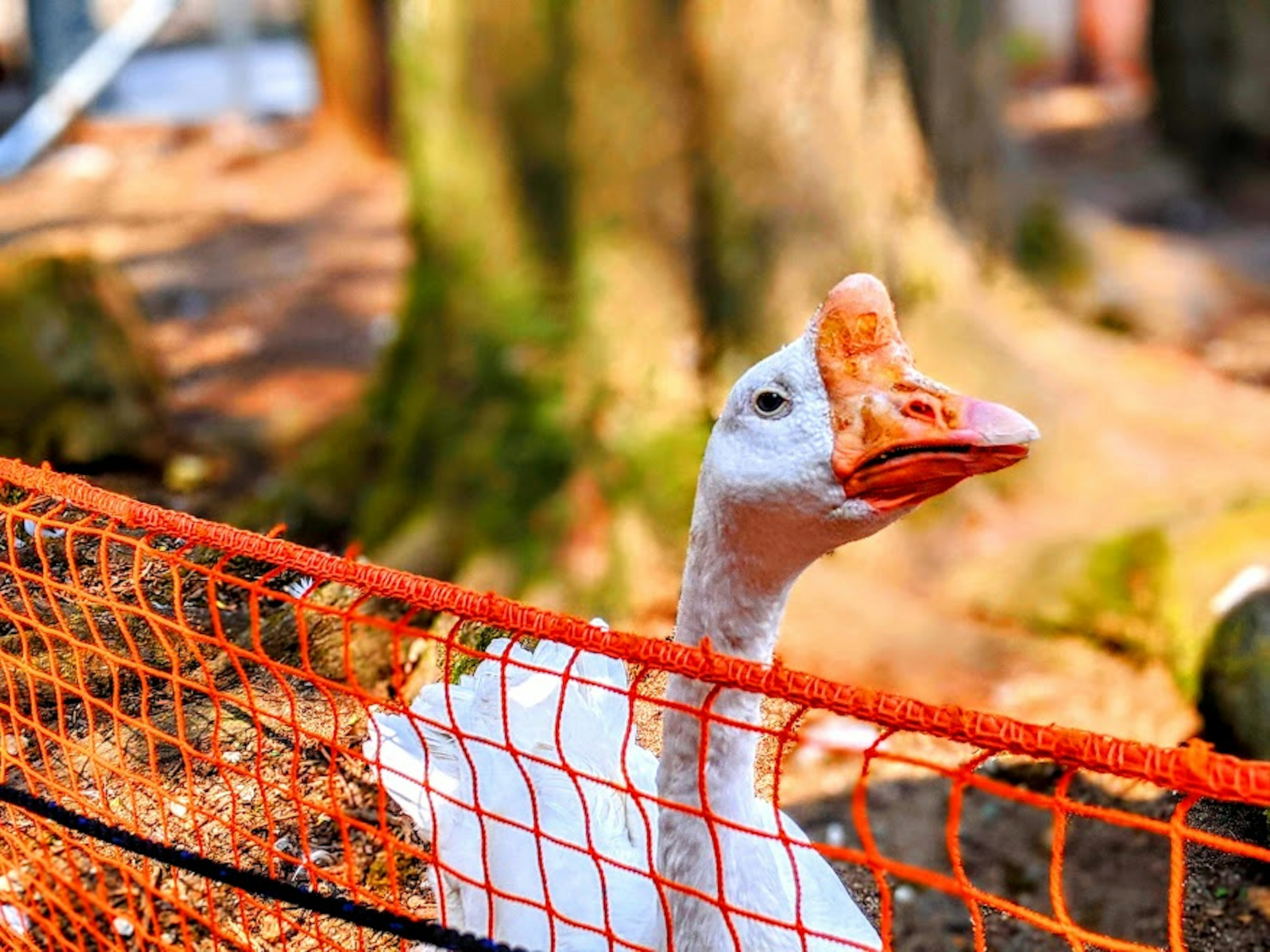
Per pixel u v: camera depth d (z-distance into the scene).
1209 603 4.19
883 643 4.45
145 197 10.52
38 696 2.68
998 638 4.52
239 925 2.65
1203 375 6.29
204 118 12.23
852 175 5.21
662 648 1.71
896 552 4.88
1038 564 4.67
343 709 2.80
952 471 1.87
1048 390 5.52
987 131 6.15
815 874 2.35
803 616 4.59
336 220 10.02
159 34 14.69
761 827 2.25
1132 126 12.04
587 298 5.10
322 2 11.04
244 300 8.55
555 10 4.99
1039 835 3.66
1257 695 3.69
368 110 11.10
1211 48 10.49
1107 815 1.49
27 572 2.51
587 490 4.80
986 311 5.81
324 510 5.44
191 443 6.12
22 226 9.91
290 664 2.86
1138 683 4.25
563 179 5.11
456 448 5.06
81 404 5.52
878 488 1.91
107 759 2.65
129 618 2.66
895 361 1.94
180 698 2.17
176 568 2.09
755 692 1.65
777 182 5.06
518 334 5.14
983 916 3.40
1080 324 6.51
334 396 7.00
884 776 3.89
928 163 5.62
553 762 2.25
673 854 2.15
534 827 1.98
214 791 2.64
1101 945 1.57
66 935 2.67
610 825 2.40
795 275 5.12
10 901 2.66
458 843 2.36
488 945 1.99
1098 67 13.88
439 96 5.26
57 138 11.68
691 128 5.02
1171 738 3.97
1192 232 9.55
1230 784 1.42
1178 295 6.95
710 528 2.07
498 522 4.84
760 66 5.00
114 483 5.43
